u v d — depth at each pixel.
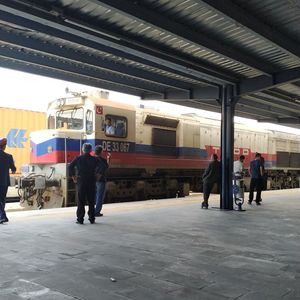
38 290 4.77
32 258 6.29
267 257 6.49
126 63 11.45
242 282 5.13
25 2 7.12
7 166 9.82
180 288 4.88
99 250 6.88
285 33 9.01
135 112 16.48
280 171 28.30
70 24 8.01
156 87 14.43
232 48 10.09
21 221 10.05
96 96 15.33
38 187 13.96
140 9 7.64
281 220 10.73
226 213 12.20
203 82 13.03
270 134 27.03
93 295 4.61
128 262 6.09
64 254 6.57
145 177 17.34
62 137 14.43
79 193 9.84
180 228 9.25
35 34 9.09
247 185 23.94
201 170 20.58
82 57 10.49
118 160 15.62
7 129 17.88
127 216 11.23
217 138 21.59
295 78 11.62
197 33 9.01
